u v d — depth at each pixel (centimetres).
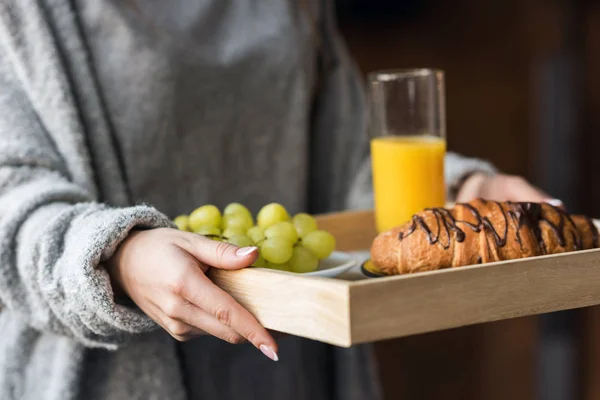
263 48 121
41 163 104
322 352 128
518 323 275
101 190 111
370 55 242
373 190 121
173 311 87
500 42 266
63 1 110
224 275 88
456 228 93
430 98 111
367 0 234
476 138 268
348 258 104
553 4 270
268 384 121
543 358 281
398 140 111
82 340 99
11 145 103
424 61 252
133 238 92
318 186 133
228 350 118
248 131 121
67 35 110
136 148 113
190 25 117
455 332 265
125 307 93
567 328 280
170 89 114
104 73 112
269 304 84
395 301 80
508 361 275
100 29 112
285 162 124
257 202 122
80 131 108
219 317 86
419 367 262
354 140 131
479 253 92
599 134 276
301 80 124
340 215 116
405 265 94
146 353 110
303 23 126
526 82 273
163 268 88
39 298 98
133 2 114
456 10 256
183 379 115
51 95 107
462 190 119
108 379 109
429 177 110
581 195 280
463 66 261
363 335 79
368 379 129
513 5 265
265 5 123
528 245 92
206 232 98
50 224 96
